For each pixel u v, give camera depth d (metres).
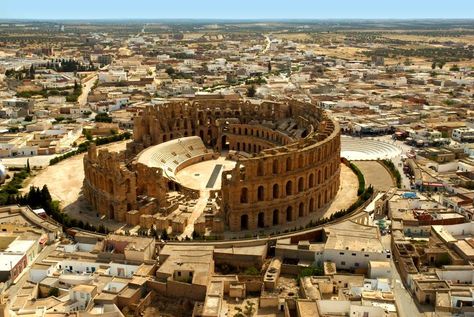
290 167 187.88
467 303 124.19
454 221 172.50
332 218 188.00
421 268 145.00
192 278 133.62
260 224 188.00
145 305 128.88
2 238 159.12
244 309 127.31
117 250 152.38
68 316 115.94
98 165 198.12
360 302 119.94
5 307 117.31
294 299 123.88
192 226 182.88
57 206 198.50
